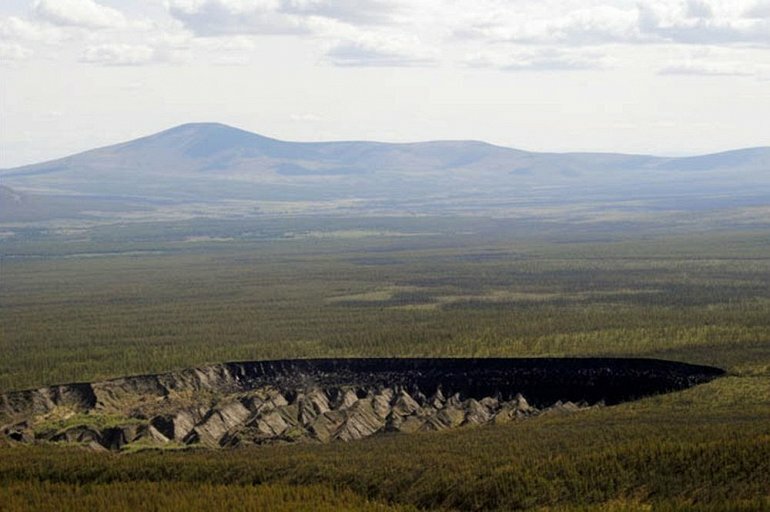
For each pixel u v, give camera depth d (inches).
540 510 6855.3
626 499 6801.2
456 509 7135.8
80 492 7672.2
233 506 7101.4
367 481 7608.3
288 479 7800.2
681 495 6683.1
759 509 6161.4
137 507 7214.6
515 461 7554.1
